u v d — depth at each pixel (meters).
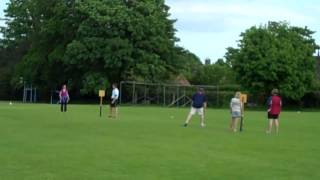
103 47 76.88
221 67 111.25
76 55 77.00
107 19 76.12
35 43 87.19
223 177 13.89
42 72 86.12
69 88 84.88
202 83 109.00
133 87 78.81
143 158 17.03
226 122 37.16
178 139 23.59
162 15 83.12
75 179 13.12
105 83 77.88
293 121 42.47
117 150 18.95
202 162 16.48
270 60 76.69
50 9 86.38
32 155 17.19
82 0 78.62
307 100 82.69
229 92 79.81
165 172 14.44
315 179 13.92
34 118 35.88
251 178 13.87
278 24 81.75
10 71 98.81
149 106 72.12
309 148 21.31
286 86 77.19
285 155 18.83
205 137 24.97
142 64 78.38
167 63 83.94
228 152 19.27
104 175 13.75
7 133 24.56
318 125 37.06
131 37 78.88
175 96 78.88
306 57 80.19
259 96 80.25
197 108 32.22
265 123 37.84
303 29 86.88
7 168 14.54
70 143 20.84
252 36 78.88
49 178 13.14
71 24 81.19
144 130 28.05
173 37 86.38
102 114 43.19
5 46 101.62
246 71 78.31
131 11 78.19
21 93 99.12
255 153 19.20
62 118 36.44
